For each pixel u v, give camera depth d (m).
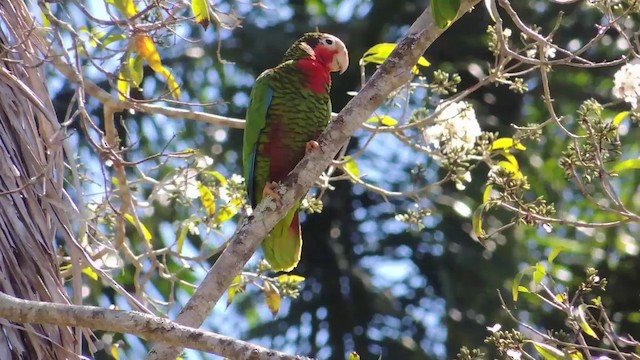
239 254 7.34
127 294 7.27
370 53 9.98
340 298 17.19
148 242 10.12
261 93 9.85
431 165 17.02
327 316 17.14
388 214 17.45
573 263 17.39
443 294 16.84
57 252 8.01
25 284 6.86
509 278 16.66
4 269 6.80
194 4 8.46
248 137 9.85
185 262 11.23
